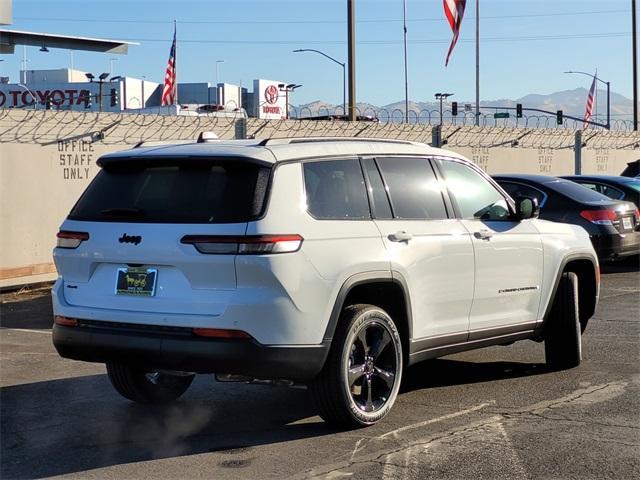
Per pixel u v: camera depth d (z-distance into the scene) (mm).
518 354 8922
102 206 6113
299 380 5816
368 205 6328
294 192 5809
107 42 22984
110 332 5848
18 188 13406
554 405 6828
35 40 21688
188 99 66312
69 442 5996
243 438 6043
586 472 5270
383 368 6352
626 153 30500
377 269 6148
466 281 6973
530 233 7688
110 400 7180
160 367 5766
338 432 6133
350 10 23359
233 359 5480
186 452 5746
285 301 5574
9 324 10781
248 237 5488
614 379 7719
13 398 7238
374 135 20688
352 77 23453
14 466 5496
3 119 13250
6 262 13266
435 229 6758
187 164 5926
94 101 54719
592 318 10938
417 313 6562
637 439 5914
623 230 14281
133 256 5781
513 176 14906
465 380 7762
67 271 6148
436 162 7098
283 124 17969
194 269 5574
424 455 5598
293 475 5258
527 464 5414
